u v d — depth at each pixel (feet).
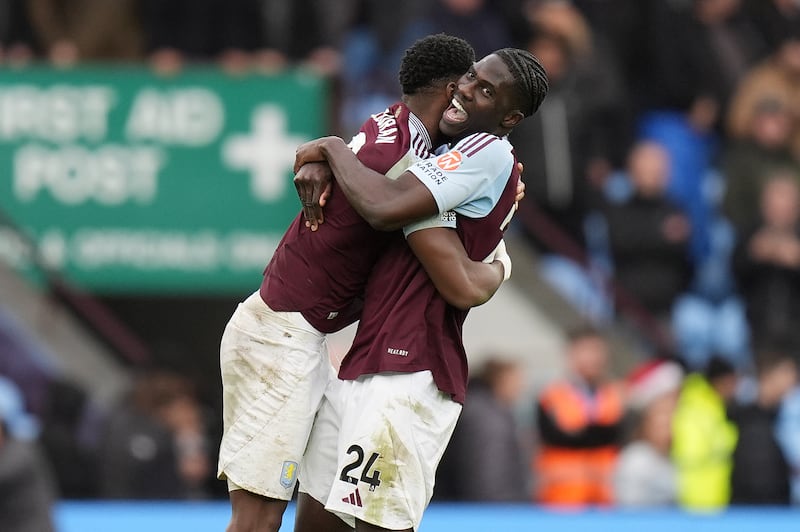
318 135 121.49
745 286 146.51
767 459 121.70
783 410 127.85
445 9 142.41
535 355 129.80
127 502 113.09
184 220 121.29
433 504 111.24
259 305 63.77
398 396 62.03
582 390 120.88
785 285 145.59
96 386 126.72
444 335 63.26
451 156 61.36
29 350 124.67
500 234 63.62
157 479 114.73
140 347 126.62
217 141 121.29
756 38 158.20
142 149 121.29
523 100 62.28
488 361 119.55
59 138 121.29
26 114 121.19
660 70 156.04
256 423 63.16
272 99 121.39
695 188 153.58
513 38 147.74
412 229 61.26
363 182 60.80
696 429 123.44
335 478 62.44
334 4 140.05
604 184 142.10
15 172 121.19
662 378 125.39
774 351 127.95
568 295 131.13
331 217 62.59
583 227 140.05
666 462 120.26
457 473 115.03
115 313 139.74
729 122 152.66
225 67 123.65
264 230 121.39
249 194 121.29
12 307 123.85
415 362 62.13
